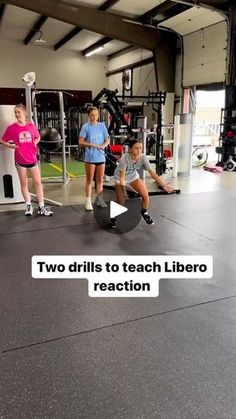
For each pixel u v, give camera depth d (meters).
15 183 5.31
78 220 4.49
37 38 12.54
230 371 1.85
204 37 9.34
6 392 1.70
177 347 2.04
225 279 2.91
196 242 3.73
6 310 2.43
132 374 1.83
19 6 8.37
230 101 8.34
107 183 6.70
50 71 14.29
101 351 2.01
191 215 4.75
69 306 2.49
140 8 8.77
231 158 8.66
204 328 2.24
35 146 4.53
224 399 1.67
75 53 14.52
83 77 14.89
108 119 7.53
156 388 1.74
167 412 1.59
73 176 7.93
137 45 10.18
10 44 13.47
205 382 1.77
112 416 1.57
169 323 2.29
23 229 4.12
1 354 1.97
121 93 14.13
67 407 1.62
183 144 7.74
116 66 14.44
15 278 2.90
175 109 11.04
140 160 4.24
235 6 8.05
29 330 2.20
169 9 8.81
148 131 7.43
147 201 4.34
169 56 10.68
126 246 3.60
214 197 5.81
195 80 9.95
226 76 8.62
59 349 2.02
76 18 9.06
